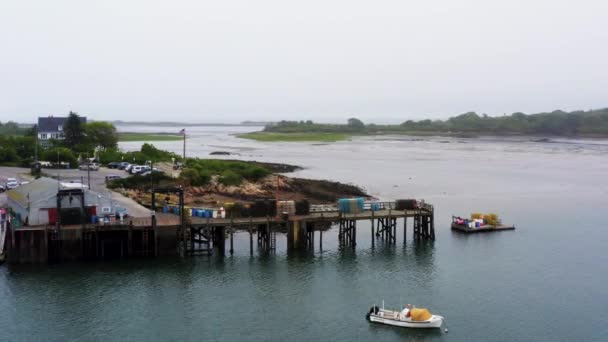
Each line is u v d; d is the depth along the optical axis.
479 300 81.19
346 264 95.56
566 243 109.56
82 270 88.81
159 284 84.75
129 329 71.19
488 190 173.25
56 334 69.62
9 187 126.44
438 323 72.44
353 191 164.00
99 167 164.12
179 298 80.25
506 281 88.50
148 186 134.25
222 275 89.12
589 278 89.94
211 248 102.06
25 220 94.62
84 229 91.62
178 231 96.62
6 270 88.06
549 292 84.19
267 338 69.62
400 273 91.62
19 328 70.75
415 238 111.94
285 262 95.88
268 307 78.06
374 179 196.88
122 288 83.00
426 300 81.19
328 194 154.88
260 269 92.19
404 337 70.12
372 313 74.38
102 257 93.81
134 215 101.44
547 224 125.62
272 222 100.06
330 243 107.94
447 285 86.75
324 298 81.31
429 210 110.44
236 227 102.56
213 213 101.81
